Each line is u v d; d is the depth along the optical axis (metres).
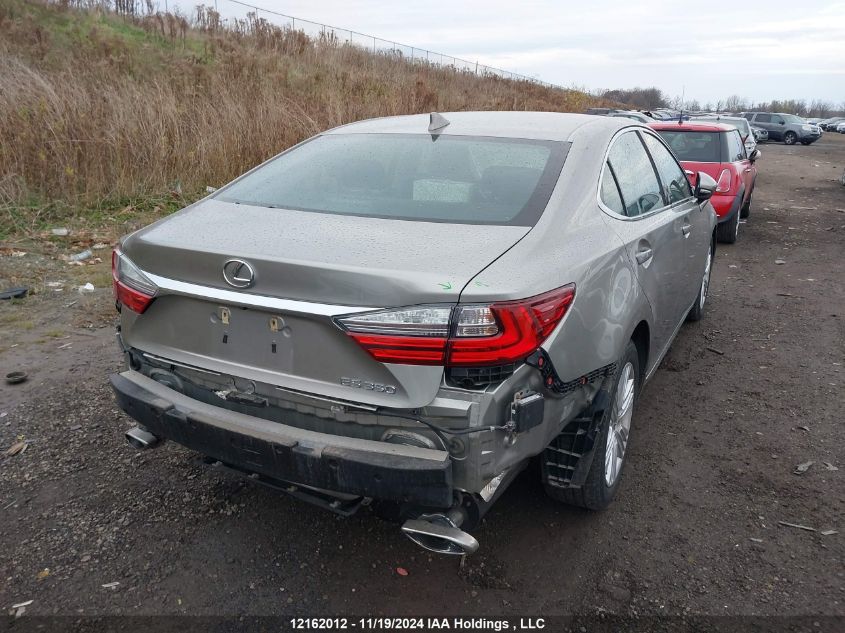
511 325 2.11
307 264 2.20
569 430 2.67
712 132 8.76
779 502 3.21
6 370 4.35
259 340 2.37
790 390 4.45
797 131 36.44
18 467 3.34
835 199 13.71
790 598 2.59
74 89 8.93
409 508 2.34
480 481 2.18
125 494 3.17
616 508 3.15
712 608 2.54
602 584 2.66
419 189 2.84
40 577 2.64
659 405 4.23
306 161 3.29
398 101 13.65
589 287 2.50
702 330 5.63
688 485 3.35
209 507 3.09
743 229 10.30
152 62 13.76
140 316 2.67
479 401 2.12
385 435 2.24
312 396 2.29
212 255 2.37
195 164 9.20
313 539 2.90
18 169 7.96
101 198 8.26
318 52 21.16
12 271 6.12
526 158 2.97
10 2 15.48
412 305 2.10
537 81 36.97
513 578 2.70
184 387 2.64
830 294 6.74
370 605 2.54
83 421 3.78
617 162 3.32
